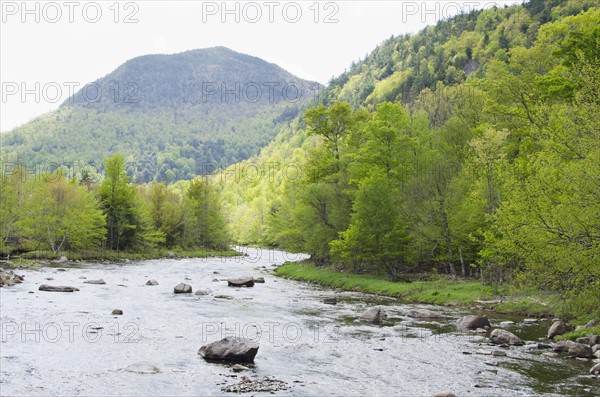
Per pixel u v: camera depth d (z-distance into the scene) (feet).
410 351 73.61
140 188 446.60
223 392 53.16
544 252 79.10
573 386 56.90
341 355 70.85
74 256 253.85
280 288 158.71
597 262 74.38
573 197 76.48
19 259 218.38
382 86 648.38
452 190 161.79
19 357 65.16
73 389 53.06
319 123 224.74
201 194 408.67
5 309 99.66
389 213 168.55
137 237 314.76
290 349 74.08
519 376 60.80
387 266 173.99
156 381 56.34
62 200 272.51
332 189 207.51
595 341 75.20
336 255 196.03
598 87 90.17
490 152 140.56
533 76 167.43
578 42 134.41
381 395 53.52
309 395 52.95
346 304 123.85
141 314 99.86
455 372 62.54
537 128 114.42
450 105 245.45
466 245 163.32
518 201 84.99
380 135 190.19
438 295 131.13
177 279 177.68
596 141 79.20
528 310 108.27
